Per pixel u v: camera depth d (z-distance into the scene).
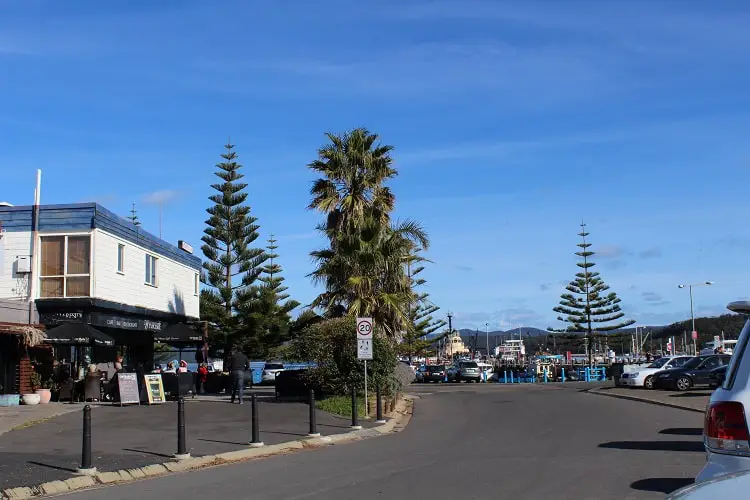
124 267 27.84
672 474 10.52
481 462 12.05
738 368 5.26
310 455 13.64
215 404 22.92
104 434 15.83
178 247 35.34
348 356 23.02
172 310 33.09
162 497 9.69
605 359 86.38
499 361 101.19
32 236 25.31
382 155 29.33
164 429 16.78
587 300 68.94
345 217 27.80
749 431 4.91
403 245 26.78
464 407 25.23
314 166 28.88
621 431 16.45
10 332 21.50
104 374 26.22
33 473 11.03
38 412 19.80
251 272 48.62
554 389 38.38
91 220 25.45
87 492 10.27
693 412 21.05
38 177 25.55
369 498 9.19
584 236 69.31
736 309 5.82
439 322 64.19
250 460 13.21
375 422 18.53
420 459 12.62
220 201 48.31
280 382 25.17
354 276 25.66
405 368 27.38
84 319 25.05
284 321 50.81
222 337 47.50
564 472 10.83
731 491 3.14
